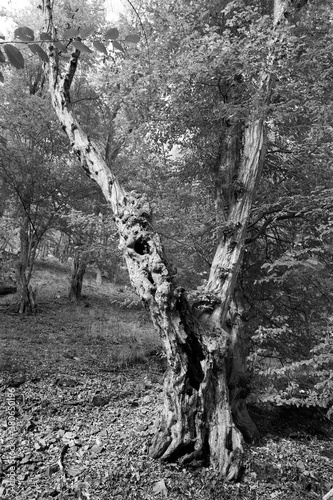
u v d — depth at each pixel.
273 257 5.82
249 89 4.48
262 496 3.19
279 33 3.78
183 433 3.54
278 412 5.22
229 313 4.78
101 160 4.29
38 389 5.29
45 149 10.28
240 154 5.54
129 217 3.88
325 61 4.04
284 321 5.57
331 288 4.80
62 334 8.94
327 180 5.33
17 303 10.98
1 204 10.68
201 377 3.75
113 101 5.34
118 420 4.50
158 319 3.64
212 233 5.65
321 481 3.51
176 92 4.78
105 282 18.88
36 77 10.43
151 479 3.25
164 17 5.01
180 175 6.16
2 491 2.94
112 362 7.11
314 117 4.39
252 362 4.88
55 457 3.52
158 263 3.65
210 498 3.10
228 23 4.18
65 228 10.98
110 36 1.15
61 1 8.30
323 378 4.35
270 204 4.88
